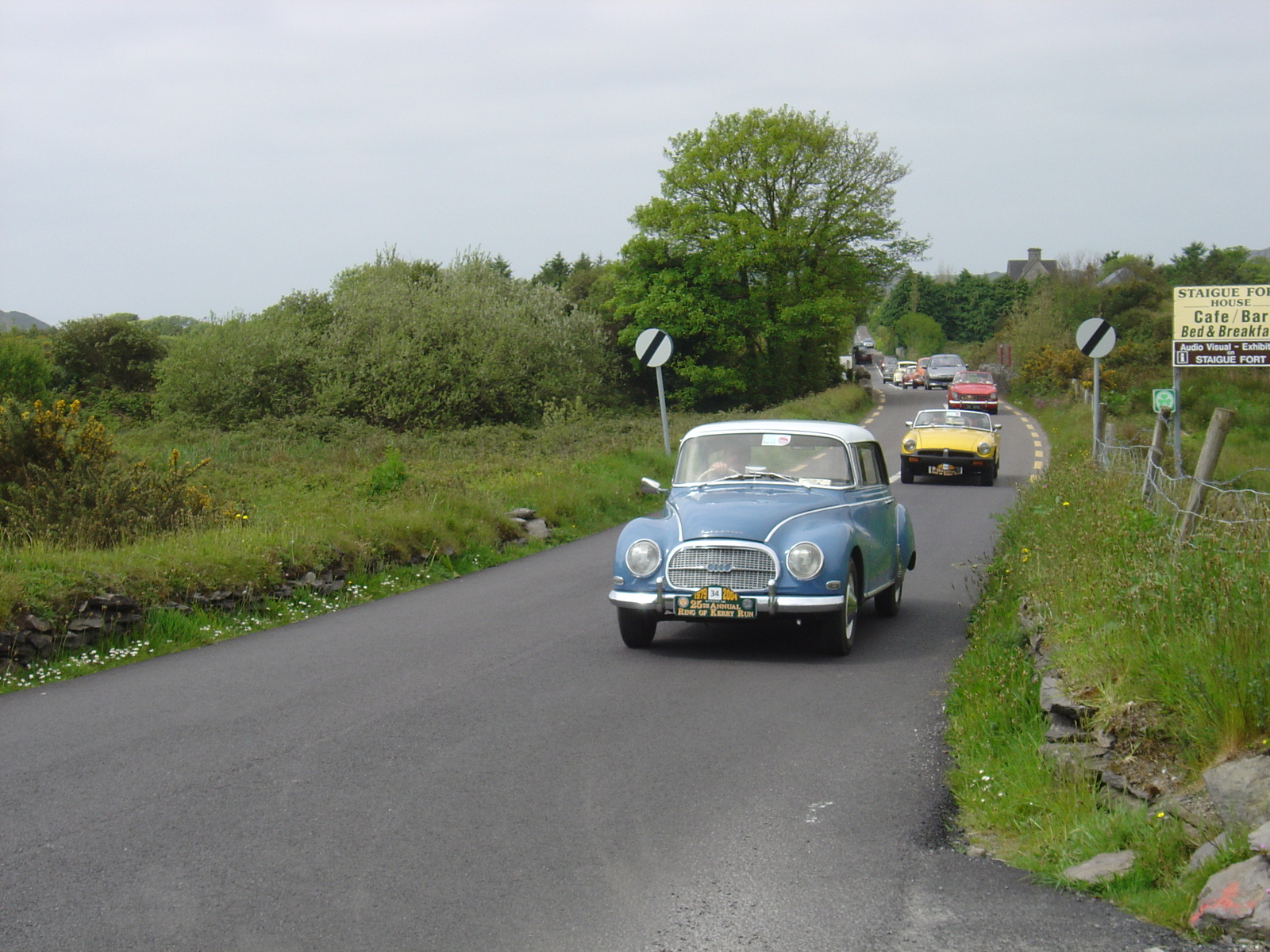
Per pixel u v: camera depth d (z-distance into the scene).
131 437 34.31
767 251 57.69
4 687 7.97
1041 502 13.20
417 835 4.88
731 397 62.97
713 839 4.80
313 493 19.39
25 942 3.87
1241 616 5.20
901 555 10.66
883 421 45.97
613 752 6.11
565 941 3.85
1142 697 5.16
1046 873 4.38
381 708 7.16
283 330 42.09
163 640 9.47
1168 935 3.80
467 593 12.00
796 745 6.23
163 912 4.11
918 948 3.76
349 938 3.89
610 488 19.30
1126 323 65.38
